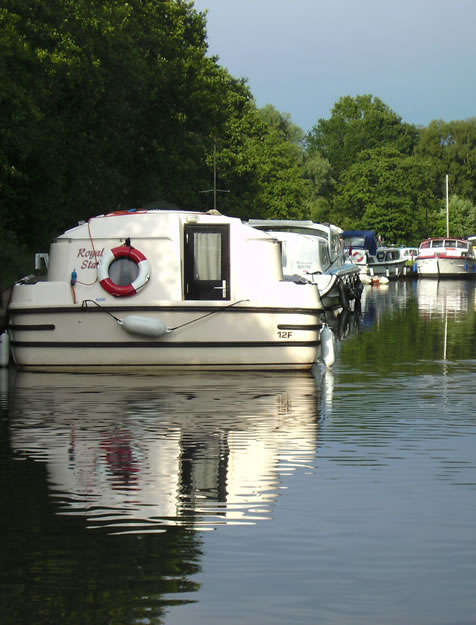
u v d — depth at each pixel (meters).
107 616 8.06
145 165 72.81
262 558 9.52
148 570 9.15
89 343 24.53
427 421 17.41
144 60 69.56
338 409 18.77
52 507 11.34
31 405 19.19
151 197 73.88
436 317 44.59
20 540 10.06
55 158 50.28
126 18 69.38
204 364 24.48
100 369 24.61
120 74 62.44
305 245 48.81
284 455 14.30
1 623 7.92
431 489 12.17
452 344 31.88
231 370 24.55
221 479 12.73
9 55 44.34
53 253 25.48
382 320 42.78
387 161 169.62
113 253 24.91
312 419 17.58
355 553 9.66
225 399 20.06
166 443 15.21
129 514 11.05
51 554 9.62
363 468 13.37
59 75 53.88
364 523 10.67
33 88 46.81
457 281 92.88
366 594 8.57
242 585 8.78
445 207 187.25
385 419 17.64
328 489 12.18
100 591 8.62
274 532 10.35
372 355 28.73
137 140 71.44
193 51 77.56
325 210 179.00
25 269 53.66
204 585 8.77
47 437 15.73
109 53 61.19
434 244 107.75
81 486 12.38
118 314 24.36
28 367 25.02
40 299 24.91
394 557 9.55
